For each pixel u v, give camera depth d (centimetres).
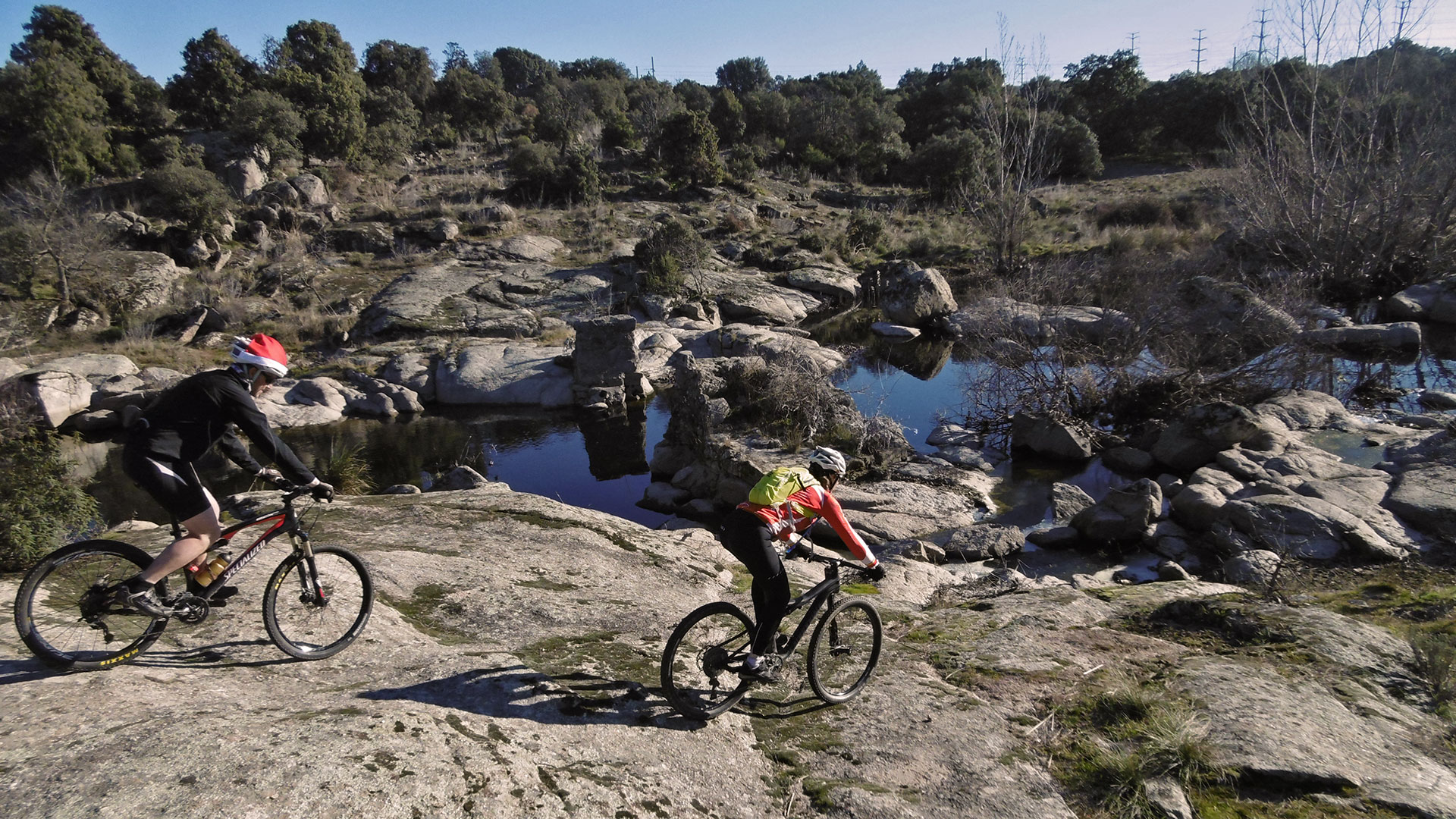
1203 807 354
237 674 399
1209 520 1070
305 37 4909
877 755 399
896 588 834
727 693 441
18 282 2466
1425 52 3312
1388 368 1906
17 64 3659
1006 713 440
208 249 2991
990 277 3138
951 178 4641
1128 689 448
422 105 5581
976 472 1402
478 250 3284
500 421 1945
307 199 3588
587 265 3216
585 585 612
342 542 679
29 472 716
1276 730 398
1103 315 2027
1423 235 2558
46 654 358
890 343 2611
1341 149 2608
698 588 657
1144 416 1574
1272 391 1538
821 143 5497
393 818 287
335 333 2453
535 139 5219
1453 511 950
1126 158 5706
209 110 4328
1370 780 367
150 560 381
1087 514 1120
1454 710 446
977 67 6875
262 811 273
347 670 424
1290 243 2780
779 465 1289
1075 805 362
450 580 586
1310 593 816
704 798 355
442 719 363
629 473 1575
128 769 286
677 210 4059
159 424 366
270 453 387
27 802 266
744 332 2352
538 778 335
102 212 3131
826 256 3547
